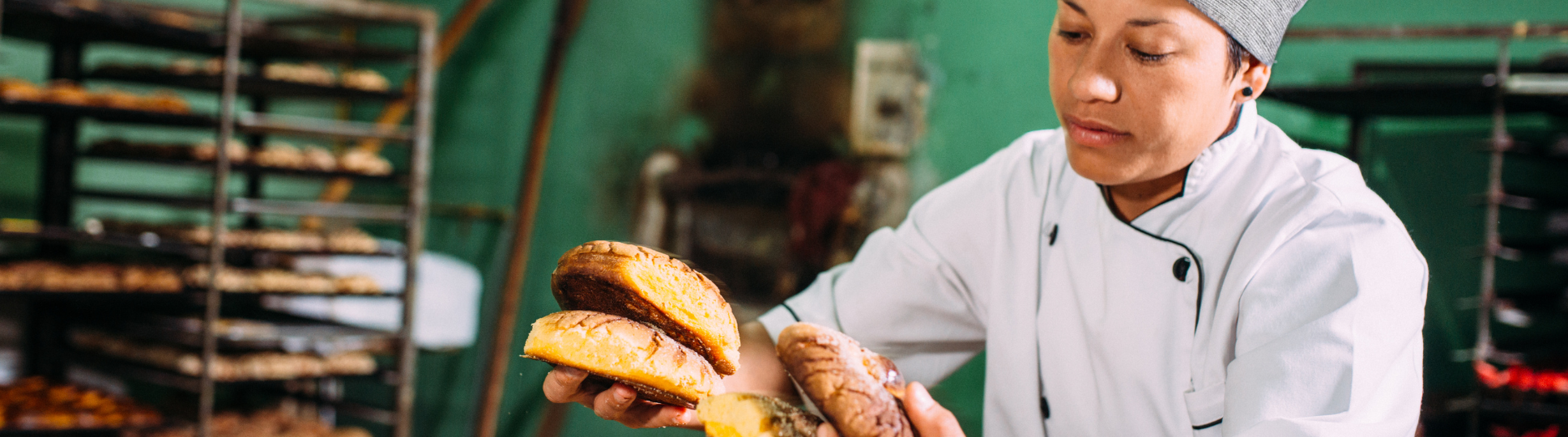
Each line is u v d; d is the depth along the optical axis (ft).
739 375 3.07
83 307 12.19
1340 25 9.95
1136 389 2.84
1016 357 3.15
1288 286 2.46
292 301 13.12
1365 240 2.44
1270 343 2.41
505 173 14.37
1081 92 2.21
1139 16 2.10
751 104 12.14
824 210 11.30
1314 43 10.02
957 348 3.63
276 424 11.64
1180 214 2.71
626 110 13.20
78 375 12.50
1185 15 2.09
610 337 2.14
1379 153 9.96
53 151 11.62
